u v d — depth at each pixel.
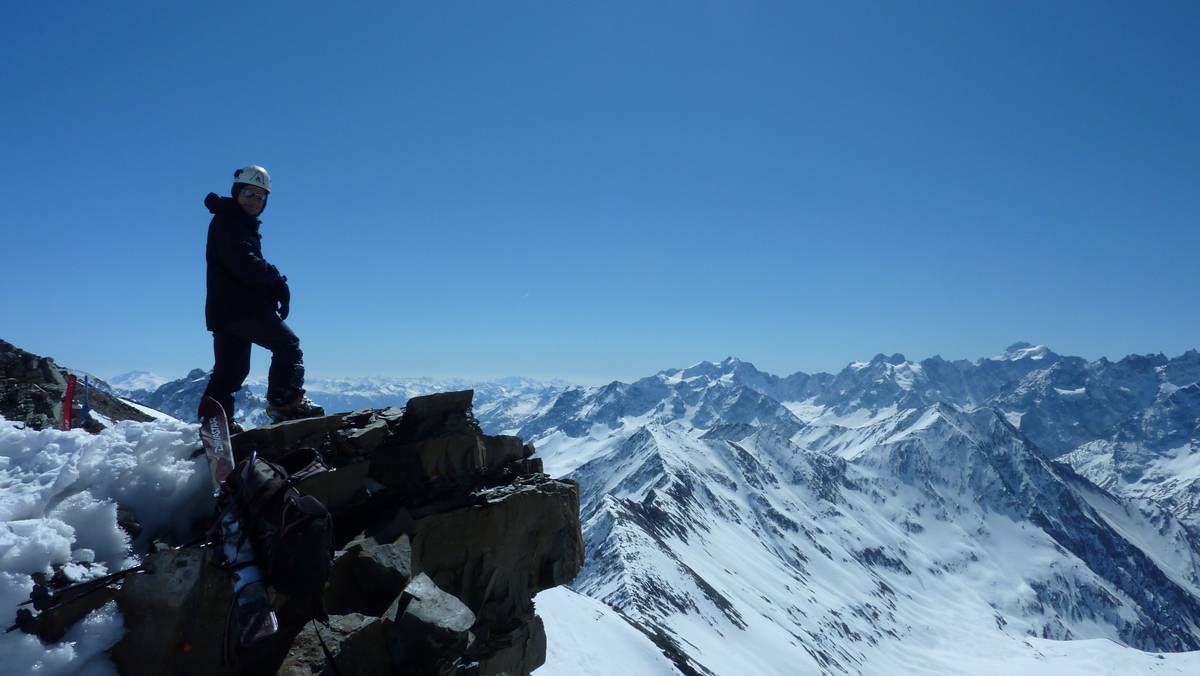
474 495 5.54
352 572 4.40
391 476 5.24
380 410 5.72
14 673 3.15
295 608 3.94
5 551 3.33
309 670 3.75
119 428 4.32
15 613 3.26
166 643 3.46
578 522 6.50
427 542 5.08
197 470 4.16
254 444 4.55
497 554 5.60
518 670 5.90
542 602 27.27
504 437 6.27
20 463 3.99
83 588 3.39
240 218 4.75
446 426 5.70
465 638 4.28
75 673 3.31
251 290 4.81
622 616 37.75
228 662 3.39
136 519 3.93
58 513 3.68
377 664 4.06
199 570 3.57
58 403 6.62
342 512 4.74
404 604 4.28
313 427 4.89
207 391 4.83
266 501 3.49
